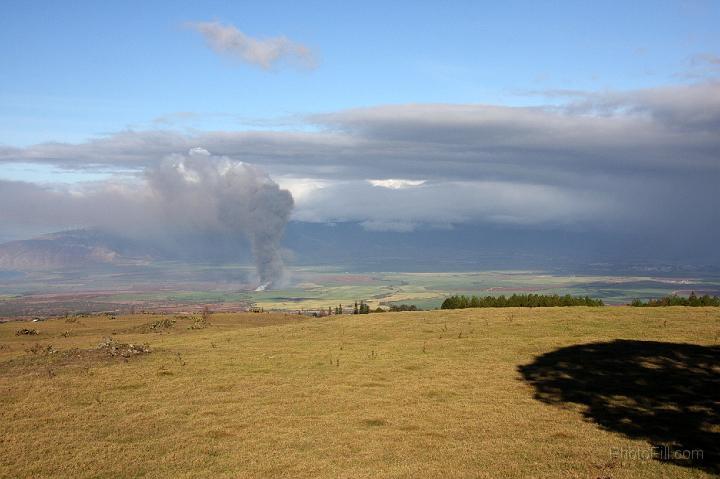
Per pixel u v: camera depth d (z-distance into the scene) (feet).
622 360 85.87
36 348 114.21
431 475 47.78
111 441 58.23
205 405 71.00
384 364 93.09
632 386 73.15
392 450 54.80
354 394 75.36
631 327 111.86
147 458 53.67
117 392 76.38
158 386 79.82
